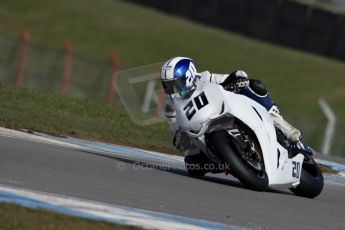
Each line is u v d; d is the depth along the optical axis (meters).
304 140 78.00
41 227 20.70
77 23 141.50
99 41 134.88
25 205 22.62
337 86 123.19
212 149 31.69
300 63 130.62
